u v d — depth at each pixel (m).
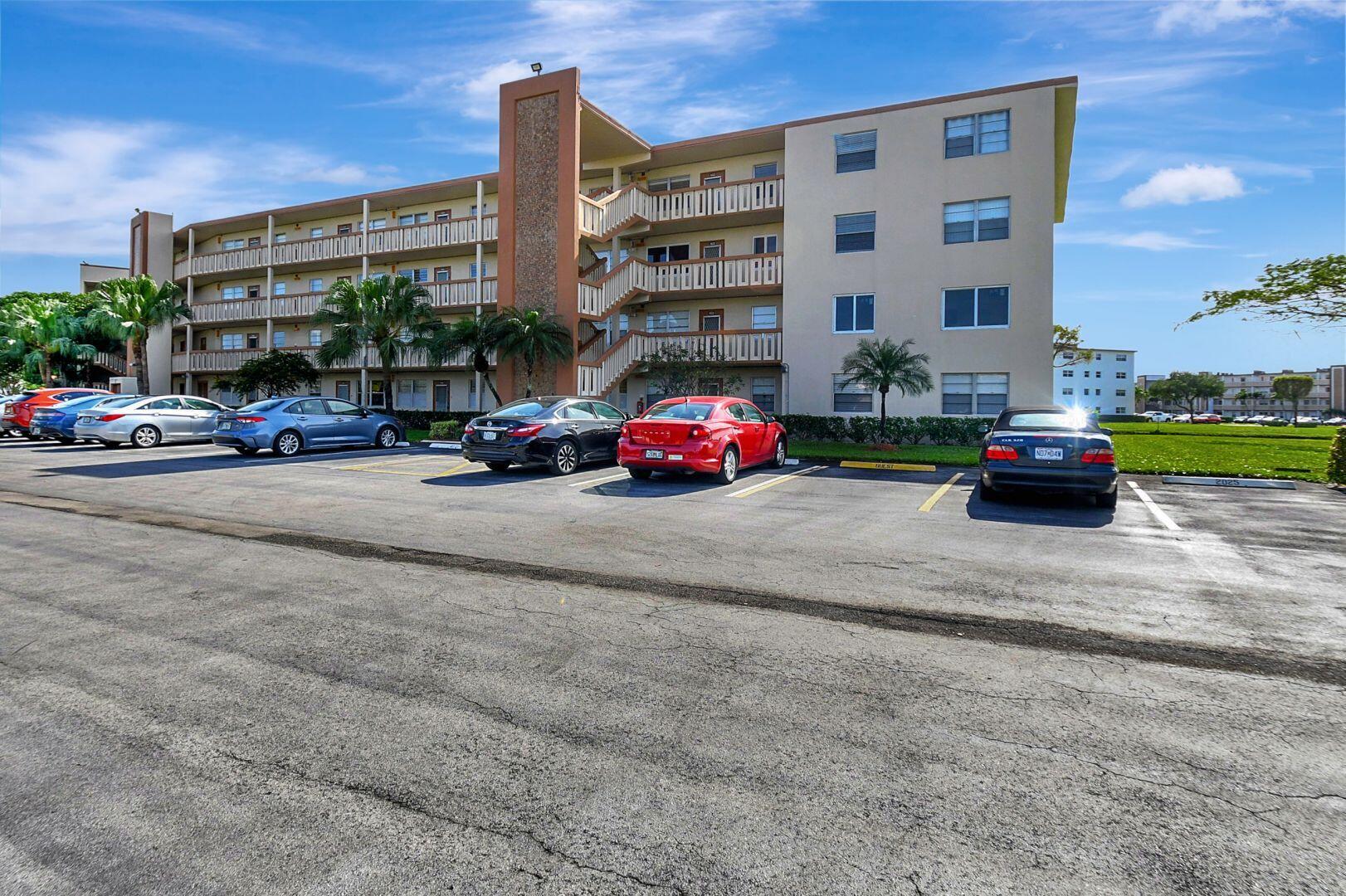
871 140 21.48
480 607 5.09
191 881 2.28
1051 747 3.13
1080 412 10.79
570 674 3.92
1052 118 19.50
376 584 5.71
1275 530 8.15
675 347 21.11
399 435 19.92
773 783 2.84
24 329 38.75
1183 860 2.37
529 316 19.81
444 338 21.12
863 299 21.48
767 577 5.95
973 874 2.30
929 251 20.72
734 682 3.81
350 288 23.23
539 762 3.00
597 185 26.48
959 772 2.91
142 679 3.84
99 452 17.56
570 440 13.38
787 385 22.23
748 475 13.56
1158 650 4.32
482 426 13.03
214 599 5.28
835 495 10.77
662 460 11.74
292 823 2.58
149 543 7.22
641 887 2.25
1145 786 2.81
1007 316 19.95
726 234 24.77
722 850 2.43
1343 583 5.86
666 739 3.19
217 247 35.38
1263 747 3.14
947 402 20.61
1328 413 105.81
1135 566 6.42
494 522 8.41
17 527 8.01
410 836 2.51
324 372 31.23
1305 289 15.68
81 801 2.72
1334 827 2.55
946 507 9.73
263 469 14.02
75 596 5.36
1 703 3.54
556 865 2.36
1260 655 4.25
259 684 3.77
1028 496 10.78
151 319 31.14
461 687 3.74
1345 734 3.26
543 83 21.31
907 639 4.50
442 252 28.59
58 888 2.25
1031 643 4.44
